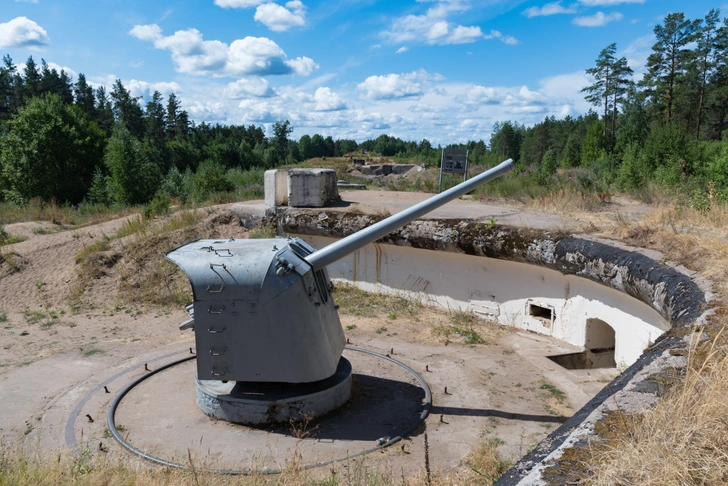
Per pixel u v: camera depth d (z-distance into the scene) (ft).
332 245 17.80
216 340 16.71
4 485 11.78
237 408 17.08
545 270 26.48
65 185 79.71
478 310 29.73
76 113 99.14
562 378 21.17
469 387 20.31
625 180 45.96
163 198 52.21
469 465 14.25
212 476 13.71
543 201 36.73
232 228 40.63
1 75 201.77
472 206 37.35
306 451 15.40
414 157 218.79
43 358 24.25
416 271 32.30
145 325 29.45
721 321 12.92
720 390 9.05
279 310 16.26
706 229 23.77
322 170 39.22
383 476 13.69
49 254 39.65
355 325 28.27
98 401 19.17
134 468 14.19
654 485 7.20
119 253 38.14
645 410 9.10
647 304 19.65
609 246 22.40
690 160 55.26
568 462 7.91
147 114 229.86
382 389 19.97
